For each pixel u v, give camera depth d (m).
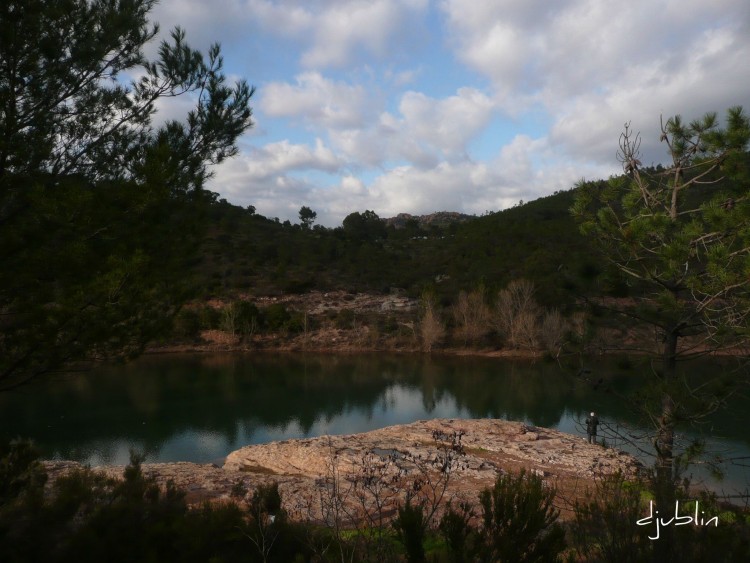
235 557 4.50
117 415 28.08
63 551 4.16
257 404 31.17
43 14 5.65
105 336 5.43
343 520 8.70
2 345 5.00
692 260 8.09
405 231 124.81
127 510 4.64
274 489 5.80
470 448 15.86
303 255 87.25
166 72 7.06
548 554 3.90
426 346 55.56
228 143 7.39
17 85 5.71
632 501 4.42
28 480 4.88
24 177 5.34
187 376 41.28
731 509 4.79
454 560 3.94
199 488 10.94
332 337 60.84
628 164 9.09
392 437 17.42
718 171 8.45
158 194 5.67
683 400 7.58
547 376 41.09
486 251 75.19
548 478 12.22
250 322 60.47
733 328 7.49
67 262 4.94
